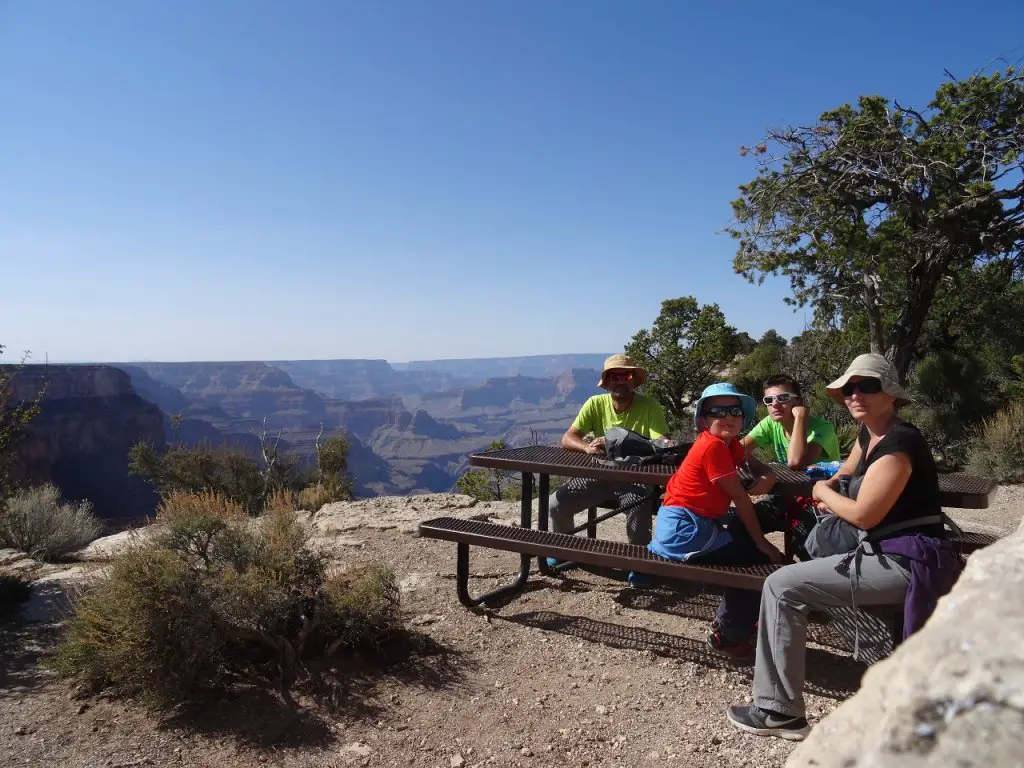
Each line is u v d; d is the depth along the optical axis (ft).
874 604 8.78
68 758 8.81
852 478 9.61
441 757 8.80
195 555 12.24
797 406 13.20
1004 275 58.70
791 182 63.16
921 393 42.70
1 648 12.44
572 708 9.96
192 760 8.79
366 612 11.60
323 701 10.18
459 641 12.31
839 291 66.03
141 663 9.80
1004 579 3.61
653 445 13.93
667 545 10.98
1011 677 2.82
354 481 51.13
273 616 11.31
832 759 3.18
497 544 12.44
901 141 58.34
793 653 8.93
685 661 11.37
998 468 28.73
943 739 2.78
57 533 23.06
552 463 13.91
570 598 14.48
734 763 8.43
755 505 12.71
